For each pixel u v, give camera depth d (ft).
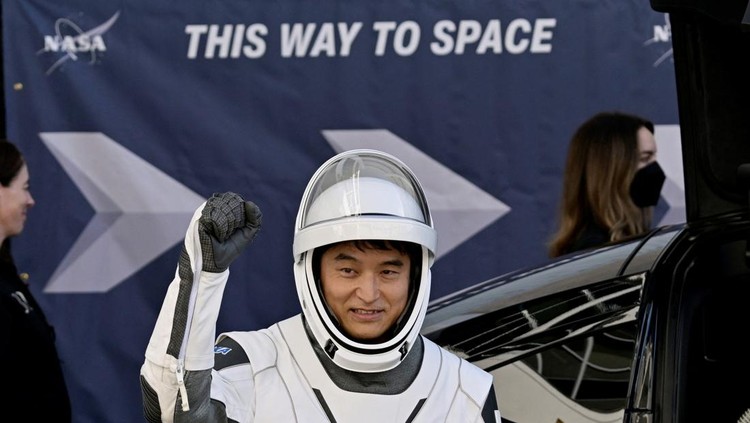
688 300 15.99
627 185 30.40
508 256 31.17
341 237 12.79
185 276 11.81
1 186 25.26
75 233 31.12
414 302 13.25
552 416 17.43
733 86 16.75
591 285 18.52
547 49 30.89
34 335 24.18
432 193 31.19
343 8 30.89
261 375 13.01
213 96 31.14
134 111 31.09
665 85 30.83
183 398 11.80
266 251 31.35
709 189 17.48
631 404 15.46
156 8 30.96
